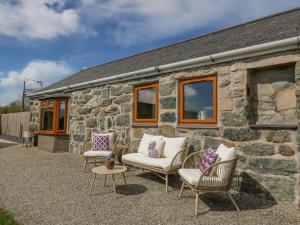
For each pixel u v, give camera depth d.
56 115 8.83
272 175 3.74
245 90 4.10
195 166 4.76
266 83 4.10
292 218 3.06
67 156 7.59
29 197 3.70
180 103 5.22
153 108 5.79
